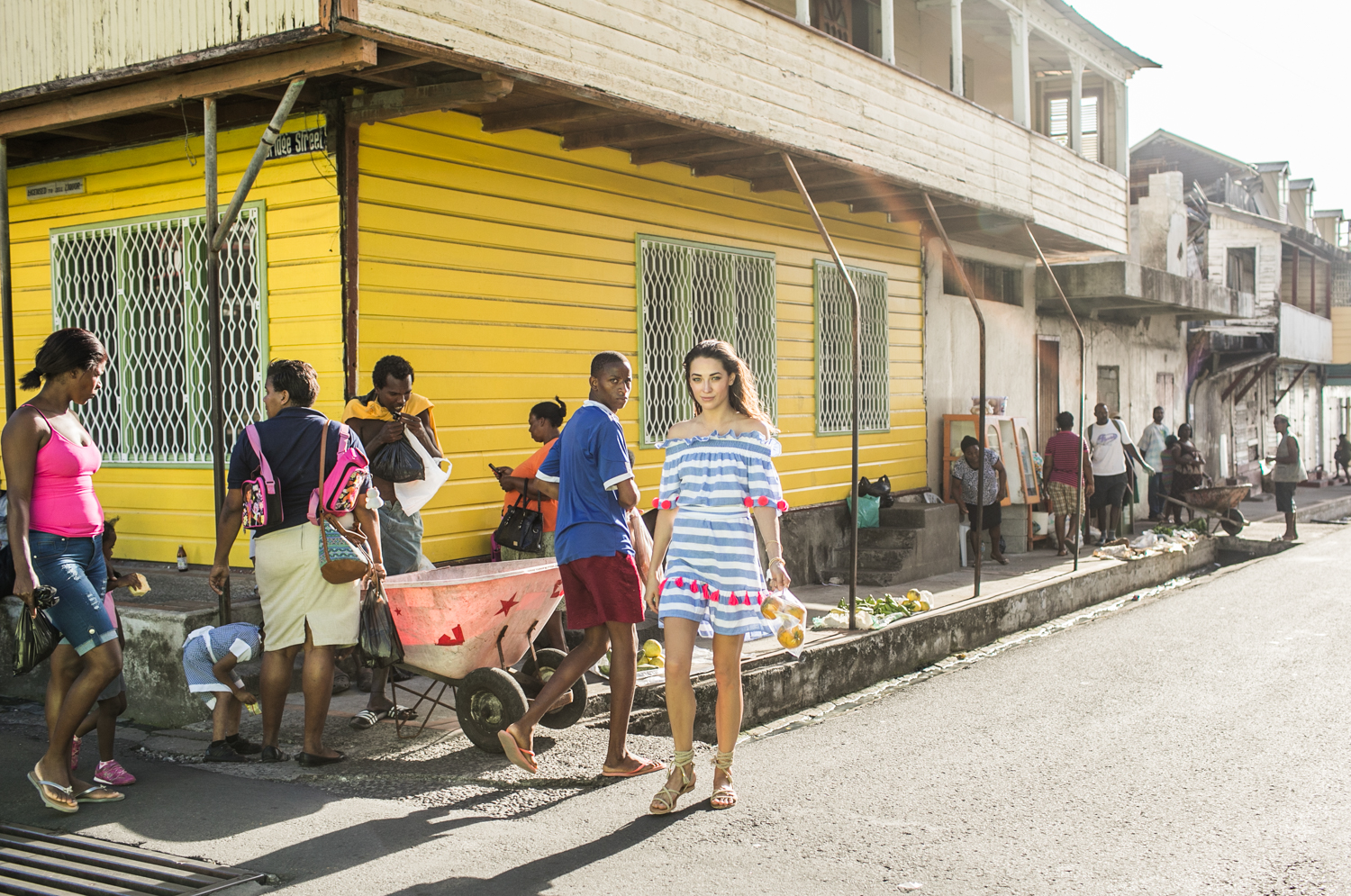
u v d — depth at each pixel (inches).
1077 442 552.4
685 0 325.7
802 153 377.7
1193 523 658.8
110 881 159.2
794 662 308.0
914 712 282.4
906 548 473.7
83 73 264.7
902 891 157.2
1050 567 497.0
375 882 158.6
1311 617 413.1
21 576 175.9
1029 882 161.2
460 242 313.7
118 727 250.5
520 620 218.1
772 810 194.4
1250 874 163.8
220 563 209.0
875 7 548.7
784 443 454.3
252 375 299.6
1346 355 1305.4
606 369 205.5
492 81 263.0
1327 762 224.8
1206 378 987.3
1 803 193.0
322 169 283.9
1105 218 637.3
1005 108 669.3
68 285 336.5
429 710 237.9
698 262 409.4
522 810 190.4
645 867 165.2
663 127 334.6
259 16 234.8
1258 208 1269.7
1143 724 260.1
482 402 319.3
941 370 570.6
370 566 207.8
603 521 201.3
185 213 309.9
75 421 192.5
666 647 188.1
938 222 424.2
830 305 487.2
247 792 198.2
